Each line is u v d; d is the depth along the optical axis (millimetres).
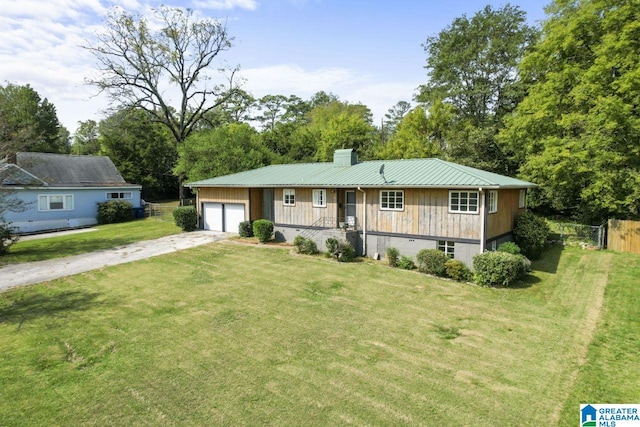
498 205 16172
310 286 13539
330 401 6570
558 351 8477
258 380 7316
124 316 10914
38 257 18906
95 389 7133
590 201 21219
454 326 9938
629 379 7266
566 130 21844
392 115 65500
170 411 6387
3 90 40812
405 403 6488
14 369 7961
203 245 21000
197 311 11195
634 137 19625
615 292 12648
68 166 31828
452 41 34469
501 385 7078
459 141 30047
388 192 17078
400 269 15680
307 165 24656
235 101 43156
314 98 72125
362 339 9172
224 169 32125
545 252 18969
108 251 20125
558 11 23141
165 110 37125
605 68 19359
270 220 22969
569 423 5969
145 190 46219
